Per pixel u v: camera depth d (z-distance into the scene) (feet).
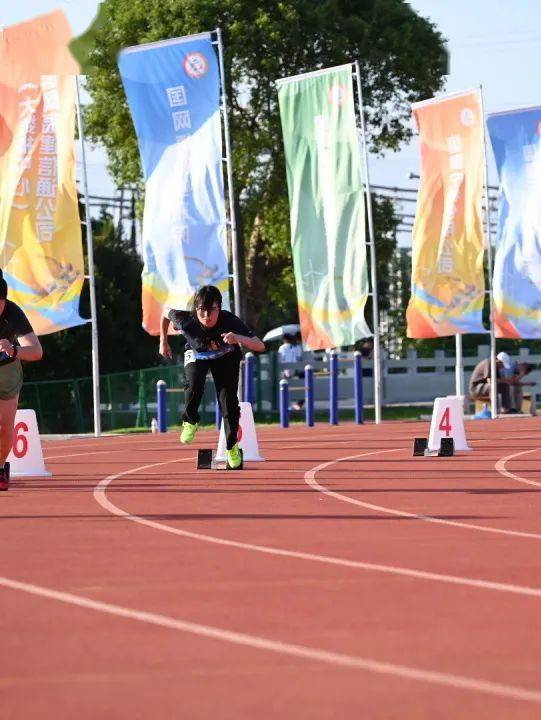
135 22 172.24
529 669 20.63
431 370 175.52
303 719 17.81
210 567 30.99
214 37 168.55
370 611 25.49
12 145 85.15
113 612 25.46
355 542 35.29
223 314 54.44
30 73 85.15
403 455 68.59
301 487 51.01
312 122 95.40
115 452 74.18
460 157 98.02
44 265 85.15
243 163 171.32
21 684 19.84
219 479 54.60
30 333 44.39
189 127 86.79
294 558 32.40
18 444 57.31
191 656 21.66
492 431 90.07
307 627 23.98
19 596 27.20
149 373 123.24
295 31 167.63
